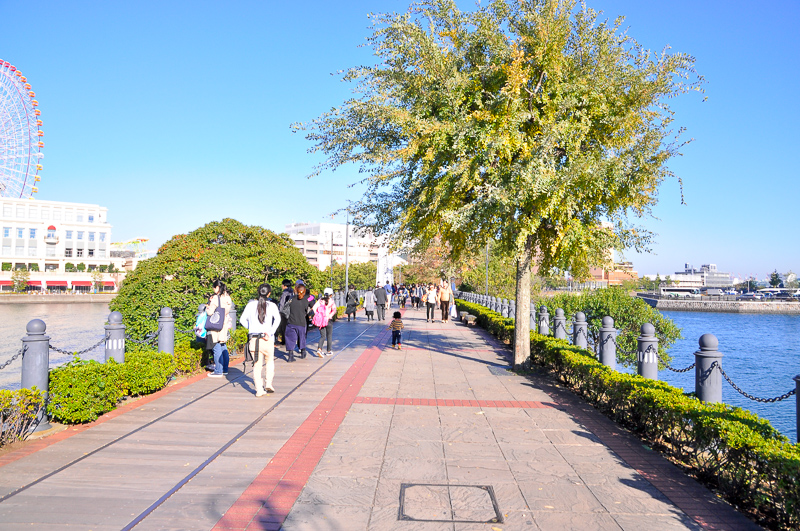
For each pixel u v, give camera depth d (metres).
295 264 16.09
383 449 5.69
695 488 4.74
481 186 9.05
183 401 7.82
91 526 3.81
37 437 5.95
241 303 14.16
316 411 7.31
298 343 12.74
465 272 42.09
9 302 83.12
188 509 4.13
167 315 9.54
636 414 6.59
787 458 3.87
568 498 4.48
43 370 6.15
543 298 41.06
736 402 30.97
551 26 9.01
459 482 4.79
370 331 19.92
